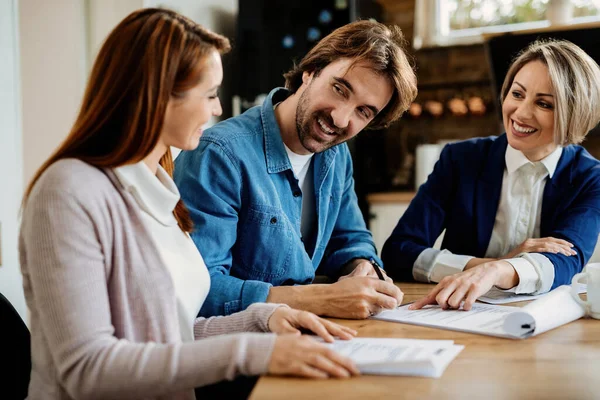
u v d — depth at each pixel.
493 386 0.80
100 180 0.97
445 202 1.92
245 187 1.44
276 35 3.27
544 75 1.60
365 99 1.41
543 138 1.66
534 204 1.78
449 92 3.72
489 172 1.83
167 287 1.02
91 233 0.92
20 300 1.64
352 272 1.55
